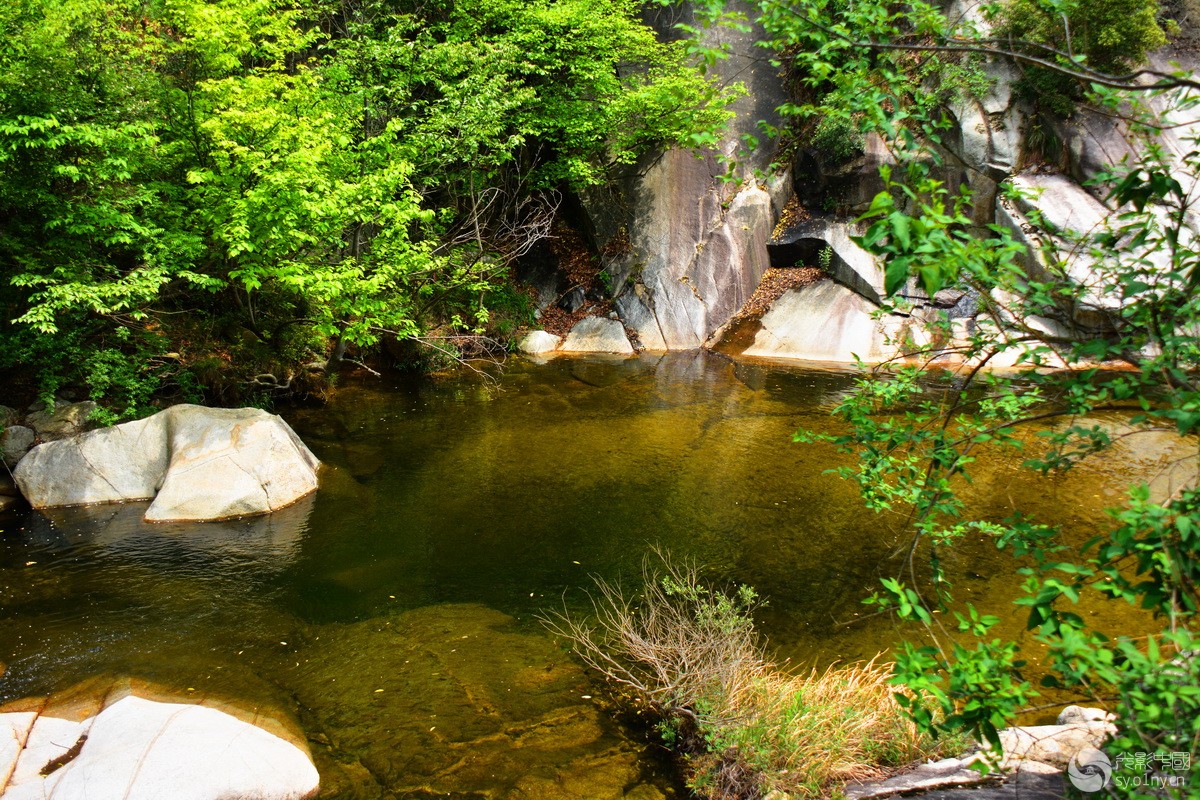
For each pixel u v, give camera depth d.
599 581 6.48
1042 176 14.55
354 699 4.86
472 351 14.80
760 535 7.38
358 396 12.07
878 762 3.95
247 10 9.22
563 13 14.09
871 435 2.99
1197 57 15.47
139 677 5.03
